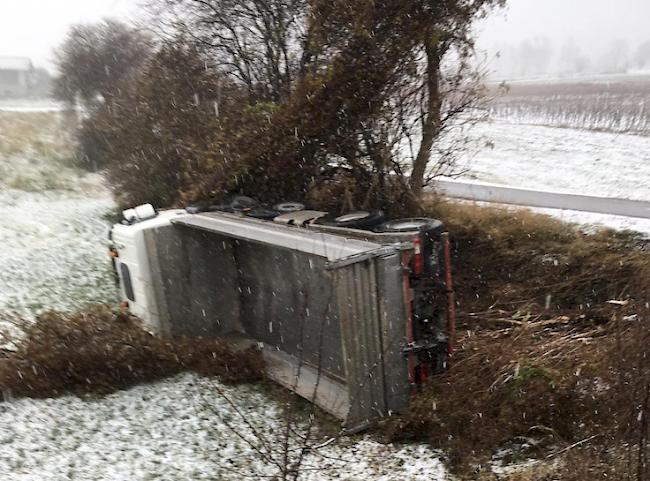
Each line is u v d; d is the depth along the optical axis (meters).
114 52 24.45
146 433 6.80
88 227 18.08
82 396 7.78
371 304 6.08
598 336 7.50
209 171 11.56
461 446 5.80
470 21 10.35
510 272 10.03
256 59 14.30
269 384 7.86
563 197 13.01
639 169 16.34
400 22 9.88
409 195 10.99
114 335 8.20
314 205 11.05
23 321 8.95
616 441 4.93
